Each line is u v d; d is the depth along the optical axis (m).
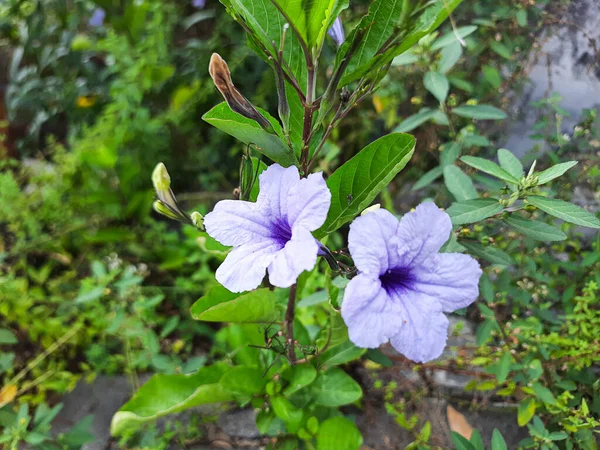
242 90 0.42
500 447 0.20
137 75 0.39
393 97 0.35
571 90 0.31
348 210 0.18
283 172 0.16
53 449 0.25
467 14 0.33
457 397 0.29
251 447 0.28
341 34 0.18
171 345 0.33
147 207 0.39
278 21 0.16
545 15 0.30
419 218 0.15
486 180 0.27
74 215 0.39
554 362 0.25
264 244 0.16
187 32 0.47
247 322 0.21
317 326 0.28
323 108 0.16
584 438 0.23
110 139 0.37
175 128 0.42
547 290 0.26
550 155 0.28
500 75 0.34
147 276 0.37
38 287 0.33
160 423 0.29
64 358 0.33
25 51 0.44
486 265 0.27
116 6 0.43
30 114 0.46
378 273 0.15
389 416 0.29
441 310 0.15
